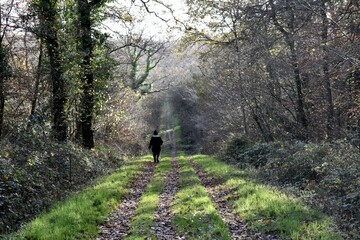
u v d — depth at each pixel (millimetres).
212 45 25719
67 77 17953
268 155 17266
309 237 6781
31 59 17906
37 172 11492
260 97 21844
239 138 23609
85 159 16812
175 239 7340
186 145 51312
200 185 13102
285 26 18609
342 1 15938
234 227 8078
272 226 7648
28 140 13930
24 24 15555
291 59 17547
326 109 17797
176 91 62219
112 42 24219
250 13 18422
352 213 8688
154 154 23703
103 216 8953
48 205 10562
